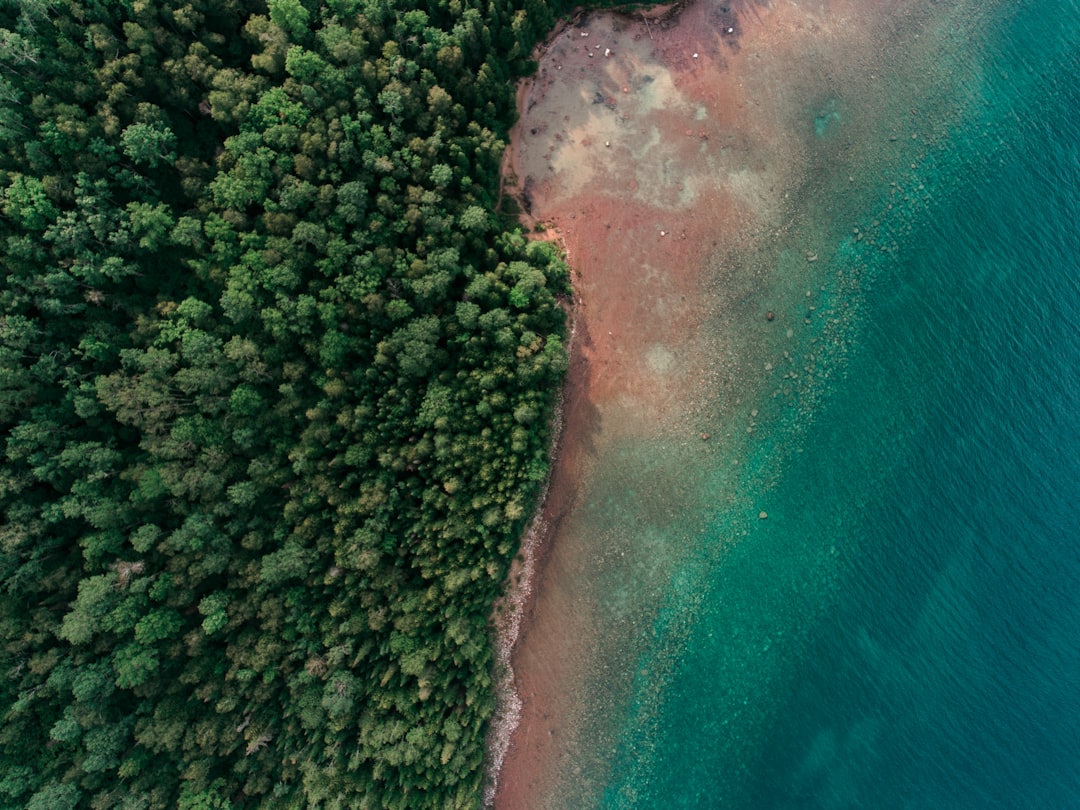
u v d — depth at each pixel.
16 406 47.19
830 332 69.00
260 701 54.66
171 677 52.41
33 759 49.03
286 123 51.66
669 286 67.81
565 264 65.81
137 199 51.16
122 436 51.44
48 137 46.84
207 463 51.53
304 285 53.91
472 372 58.44
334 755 56.97
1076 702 68.94
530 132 67.38
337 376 54.78
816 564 69.12
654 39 68.38
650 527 67.94
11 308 47.03
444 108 56.19
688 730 68.56
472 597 62.06
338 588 57.28
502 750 67.56
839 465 69.12
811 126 69.31
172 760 52.47
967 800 69.00
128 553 50.81
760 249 68.38
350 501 55.81
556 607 67.88
